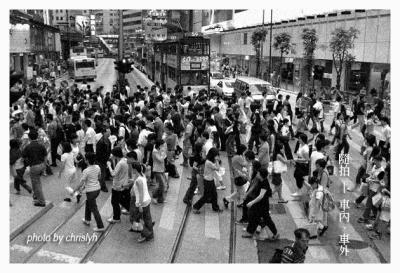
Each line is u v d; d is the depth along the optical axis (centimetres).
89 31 9588
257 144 1560
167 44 3228
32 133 1063
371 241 965
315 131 1371
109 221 1034
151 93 2364
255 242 952
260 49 4766
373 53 2936
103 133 1292
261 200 948
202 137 1234
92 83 4838
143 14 8319
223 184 1329
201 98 2016
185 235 984
